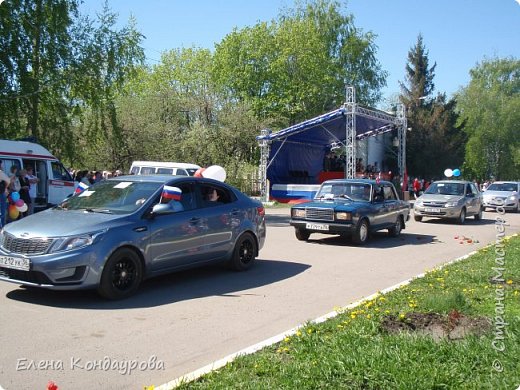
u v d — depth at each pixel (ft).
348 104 94.84
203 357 15.99
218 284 26.63
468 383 13.16
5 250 21.89
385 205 46.47
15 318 19.70
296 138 113.91
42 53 65.57
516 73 201.67
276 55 149.89
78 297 23.07
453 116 173.37
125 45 73.10
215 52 153.89
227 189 29.91
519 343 15.75
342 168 128.77
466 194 66.54
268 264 32.99
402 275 29.96
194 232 26.32
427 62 189.78
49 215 23.86
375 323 18.06
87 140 79.25
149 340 17.51
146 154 104.58
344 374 13.73
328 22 162.50
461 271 28.19
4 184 41.98
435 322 18.78
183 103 117.08
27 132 69.31
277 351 15.75
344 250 39.91
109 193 25.84
